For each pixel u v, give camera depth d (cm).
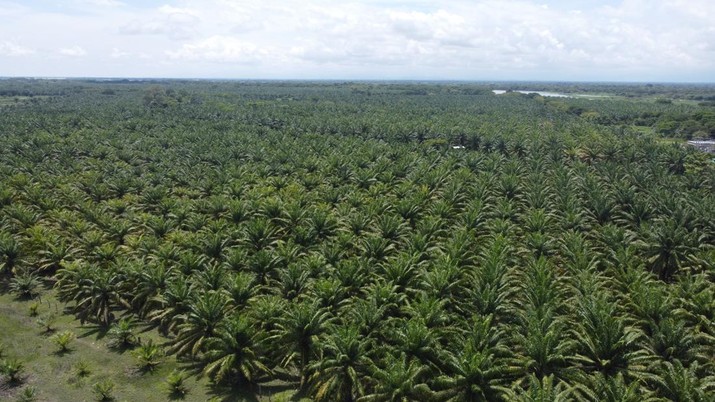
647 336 3738
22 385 4109
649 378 3419
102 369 4322
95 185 7788
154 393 4009
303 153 9962
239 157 10106
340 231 5941
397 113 17612
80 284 5088
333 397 3734
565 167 8775
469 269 4897
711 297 4112
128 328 4725
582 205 6831
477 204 6500
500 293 4303
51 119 14475
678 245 5266
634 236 5675
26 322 5075
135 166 9631
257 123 15375
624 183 7338
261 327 4219
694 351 3581
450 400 3341
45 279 5906
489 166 8825
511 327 3897
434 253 5216
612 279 4672
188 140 11612
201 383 4119
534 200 6806
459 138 12425
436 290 4344
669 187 7562
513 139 11206
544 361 3469
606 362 3462
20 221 6394
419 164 8925
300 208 6494
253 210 6525
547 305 4006
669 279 5400
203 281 4703
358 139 11812
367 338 3825
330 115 16512
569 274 4928
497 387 3309
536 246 5325
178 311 4591
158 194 7381
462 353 3497
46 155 9969
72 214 6662
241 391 4025
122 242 6031
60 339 4588
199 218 6216
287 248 5316
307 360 4050
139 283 4969
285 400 3875
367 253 5281
